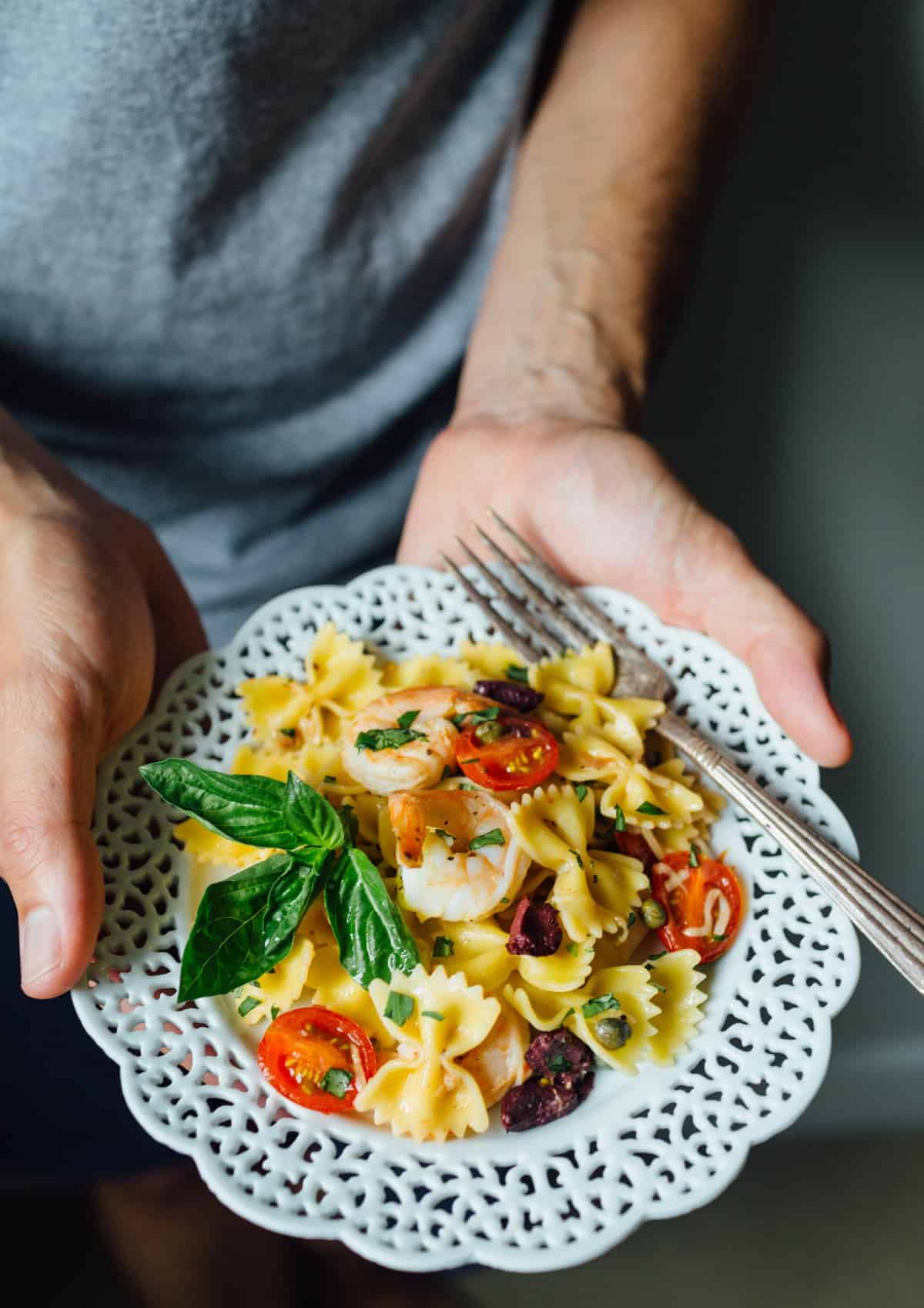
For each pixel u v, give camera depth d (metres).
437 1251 0.41
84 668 0.49
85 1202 0.75
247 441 0.69
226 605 0.73
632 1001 0.46
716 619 0.55
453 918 0.46
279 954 0.44
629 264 0.68
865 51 0.73
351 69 0.61
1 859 0.46
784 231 0.77
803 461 0.82
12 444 0.58
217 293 0.64
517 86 0.67
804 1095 0.44
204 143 0.60
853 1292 0.75
